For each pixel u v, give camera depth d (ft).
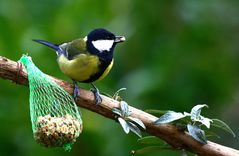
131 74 41.88
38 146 38.99
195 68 42.29
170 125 26.25
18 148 39.01
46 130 25.21
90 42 30.86
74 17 45.93
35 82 26.48
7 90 40.19
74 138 25.67
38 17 45.65
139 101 40.86
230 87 43.32
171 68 41.93
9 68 25.77
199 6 44.98
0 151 38.88
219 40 44.78
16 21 44.24
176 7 44.06
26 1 45.65
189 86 41.68
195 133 25.45
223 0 46.34
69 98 26.81
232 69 44.34
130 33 43.24
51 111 26.68
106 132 40.04
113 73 42.50
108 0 45.80
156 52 42.83
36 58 42.16
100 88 41.63
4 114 39.68
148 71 41.81
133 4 44.06
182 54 42.78
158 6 43.73
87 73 30.45
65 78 41.34
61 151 39.17
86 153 39.68
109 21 45.34
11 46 42.78
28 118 39.91
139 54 42.75
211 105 42.50
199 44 44.14
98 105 26.35
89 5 46.24
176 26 43.75
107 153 39.52
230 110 44.45
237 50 45.32
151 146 26.68
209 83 42.29
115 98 26.86
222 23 45.96
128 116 25.77
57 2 46.78
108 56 30.81
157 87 40.96
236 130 44.09
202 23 44.50
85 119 40.24
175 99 40.96
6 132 39.24
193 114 25.64
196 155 26.43
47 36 44.34
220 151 26.09
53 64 42.01
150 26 43.47
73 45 31.22
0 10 44.37
